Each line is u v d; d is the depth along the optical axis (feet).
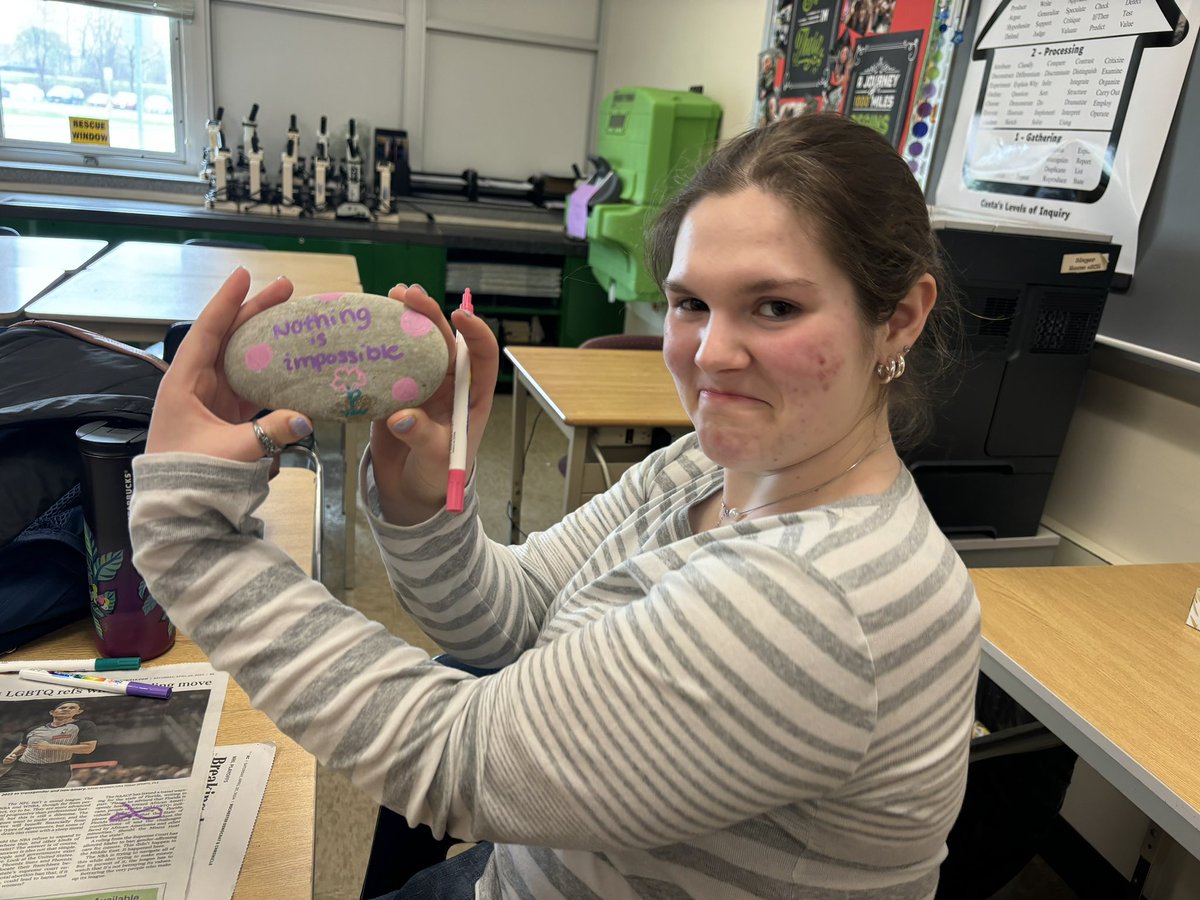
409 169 14.90
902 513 1.91
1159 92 5.62
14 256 9.00
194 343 1.93
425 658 1.99
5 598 2.81
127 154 14.07
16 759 2.36
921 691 1.75
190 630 1.84
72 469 2.91
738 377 1.87
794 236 1.77
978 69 7.23
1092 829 5.65
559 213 15.58
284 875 2.08
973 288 5.27
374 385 1.99
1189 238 5.47
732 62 11.56
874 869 1.96
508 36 15.05
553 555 3.12
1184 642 3.80
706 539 1.99
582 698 1.72
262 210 13.37
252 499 1.88
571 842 1.78
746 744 1.62
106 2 13.07
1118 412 6.08
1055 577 4.38
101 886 2.00
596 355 8.71
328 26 14.19
